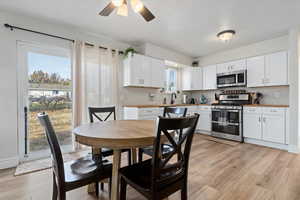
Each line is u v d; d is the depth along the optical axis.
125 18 2.51
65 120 2.82
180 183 1.17
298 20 2.57
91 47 2.98
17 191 1.61
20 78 2.37
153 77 3.70
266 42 3.47
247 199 1.50
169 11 2.30
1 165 2.17
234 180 1.84
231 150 2.93
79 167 1.30
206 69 4.59
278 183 1.77
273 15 2.42
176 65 4.68
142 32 3.06
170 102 4.62
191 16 2.45
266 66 3.38
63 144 2.79
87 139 1.19
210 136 4.05
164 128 0.97
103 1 2.06
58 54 2.73
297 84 2.77
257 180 1.84
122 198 1.20
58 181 1.05
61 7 2.19
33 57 2.49
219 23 2.69
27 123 2.43
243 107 3.49
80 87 2.80
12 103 2.28
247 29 2.92
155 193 0.99
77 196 1.56
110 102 3.21
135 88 3.75
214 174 1.99
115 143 1.13
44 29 2.56
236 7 2.21
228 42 3.61
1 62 2.20
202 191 1.63
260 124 3.22
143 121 1.96
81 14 2.38
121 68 3.50
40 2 2.07
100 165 1.33
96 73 3.02
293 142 2.79
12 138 2.27
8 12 2.26
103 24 2.71
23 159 2.39
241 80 3.74
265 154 2.71
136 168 1.26
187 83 4.80
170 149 1.72
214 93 4.62
